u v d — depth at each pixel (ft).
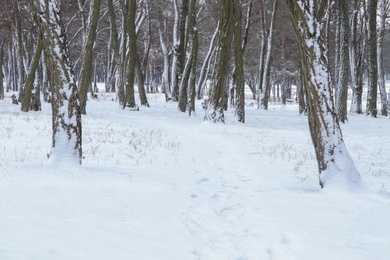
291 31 141.18
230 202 21.99
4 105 89.25
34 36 105.50
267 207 20.47
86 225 15.31
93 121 61.11
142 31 168.96
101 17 147.74
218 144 46.44
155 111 97.66
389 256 13.92
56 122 25.05
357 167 32.65
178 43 125.08
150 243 14.52
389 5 109.09
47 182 21.17
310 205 20.56
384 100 115.85
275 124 77.87
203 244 15.29
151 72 214.69
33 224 14.44
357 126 75.20
